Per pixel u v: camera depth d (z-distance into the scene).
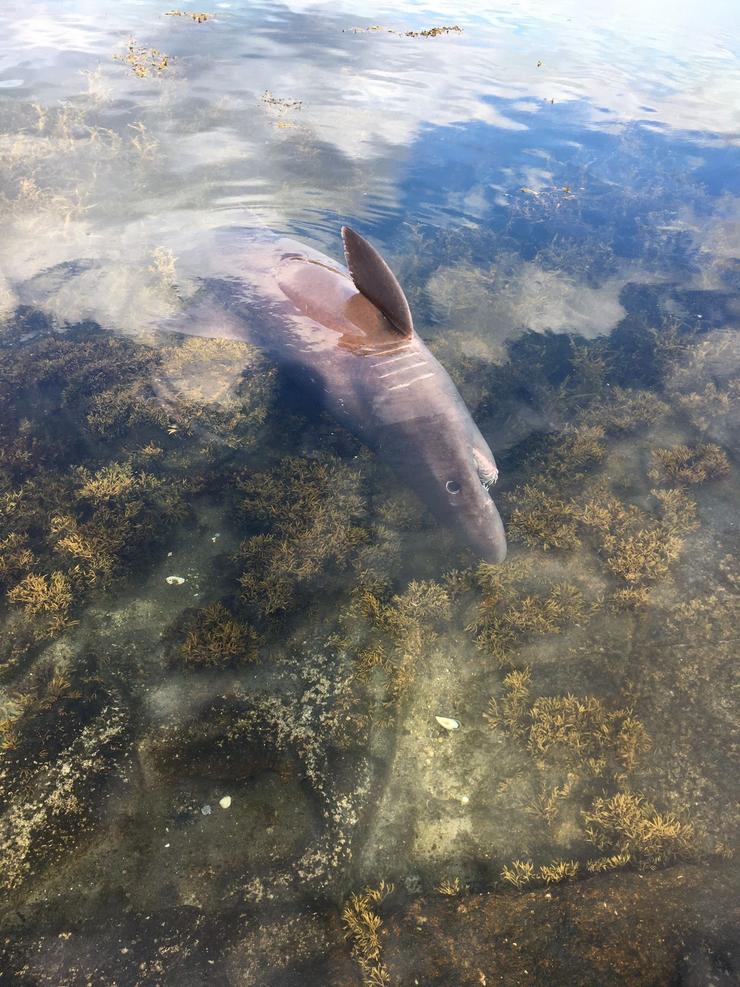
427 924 1.33
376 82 3.69
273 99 3.34
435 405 1.83
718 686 1.58
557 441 2.01
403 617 1.66
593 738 1.52
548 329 2.29
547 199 2.78
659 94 3.83
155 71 3.51
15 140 2.76
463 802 1.46
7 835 1.37
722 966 1.28
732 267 2.52
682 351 2.23
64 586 1.67
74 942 1.29
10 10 4.41
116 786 1.43
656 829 1.41
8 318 2.17
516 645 1.64
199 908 1.33
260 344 2.07
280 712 1.53
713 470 1.95
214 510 1.84
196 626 1.63
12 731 1.48
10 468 1.88
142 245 2.39
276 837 1.40
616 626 1.67
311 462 1.93
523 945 1.31
